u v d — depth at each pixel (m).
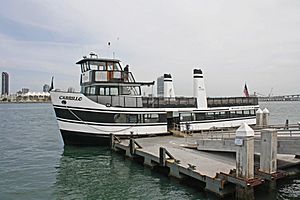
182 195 16.45
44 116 103.75
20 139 42.34
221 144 21.53
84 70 33.38
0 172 22.23
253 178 14.73
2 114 115.75
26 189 18.19
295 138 17.80
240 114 41.09
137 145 24.83
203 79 37.41
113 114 30.50
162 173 21.06
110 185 18.78
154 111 32.84
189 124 35.62
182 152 22.72
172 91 41.69
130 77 33.16
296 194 16.28
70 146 30.83
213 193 15.44
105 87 31.45
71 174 21.52
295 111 131.00
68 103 29.77
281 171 17.34
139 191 17.42
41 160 26.61
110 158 26.38
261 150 16.36
